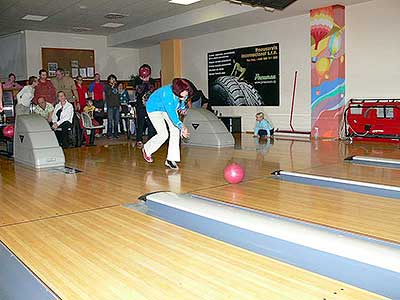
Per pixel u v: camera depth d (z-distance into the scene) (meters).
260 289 2.09
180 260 2.49
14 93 10.62
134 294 2.08
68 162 6.33
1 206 3.85
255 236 2.80
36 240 2.91
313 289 2.08
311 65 9.20
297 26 9.54
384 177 4.67
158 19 11.16
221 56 11.42
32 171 5.62
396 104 7.83
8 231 3.12
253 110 10.80
